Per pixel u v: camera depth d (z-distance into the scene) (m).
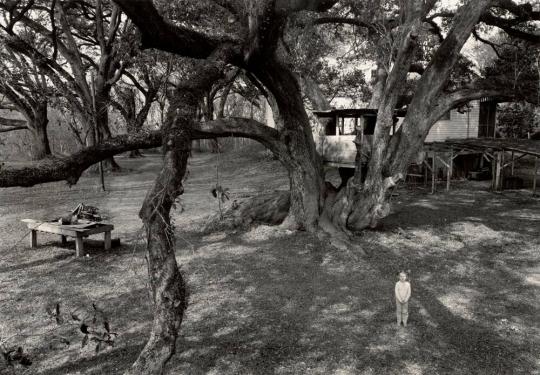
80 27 33.12
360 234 14.00
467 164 27.27
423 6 11.69
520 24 18.06
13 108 33.09
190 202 19.64
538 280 10.34
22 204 20.22
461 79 20.16
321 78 23.61
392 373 6.41
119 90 35.75
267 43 9.85
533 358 6.84
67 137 37.88
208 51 9.84
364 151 14.47
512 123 30.23
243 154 40.28
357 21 16.59
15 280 10.34
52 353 7.04
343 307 8.83
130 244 13.38
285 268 11.13
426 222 15.67
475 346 7.24
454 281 10.32
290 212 14.35
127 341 7.42
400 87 12.41
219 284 10.09
